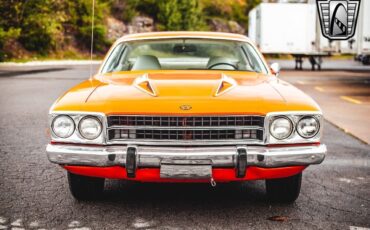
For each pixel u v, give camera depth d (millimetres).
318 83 16328
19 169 5320
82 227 3656
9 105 10570
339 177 5148
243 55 5395
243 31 64875
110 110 3621
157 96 3725
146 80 4133
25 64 30000
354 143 6906
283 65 31297
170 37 5465
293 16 23188
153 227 3672
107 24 46250
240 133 3645
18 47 35594
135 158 3561
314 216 3945
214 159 3561
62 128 3688
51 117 3725
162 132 3613
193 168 3561
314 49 23188
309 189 4707
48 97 12031
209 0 64875
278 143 3658
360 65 31625
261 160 3600
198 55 5488
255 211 4066
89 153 3609
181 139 3611
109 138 3639
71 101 3783
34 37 36500
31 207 4098
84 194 4211
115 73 4844
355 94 12844
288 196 4199
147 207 4152
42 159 5785
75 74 20359
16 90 13555
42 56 37094
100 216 3906
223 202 4309
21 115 9219
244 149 3574
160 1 51750
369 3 21000
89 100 3758
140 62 5023
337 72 23078
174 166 3555
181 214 3979
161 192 4598
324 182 4953
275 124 3648
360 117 9125
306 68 27328
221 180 3680
